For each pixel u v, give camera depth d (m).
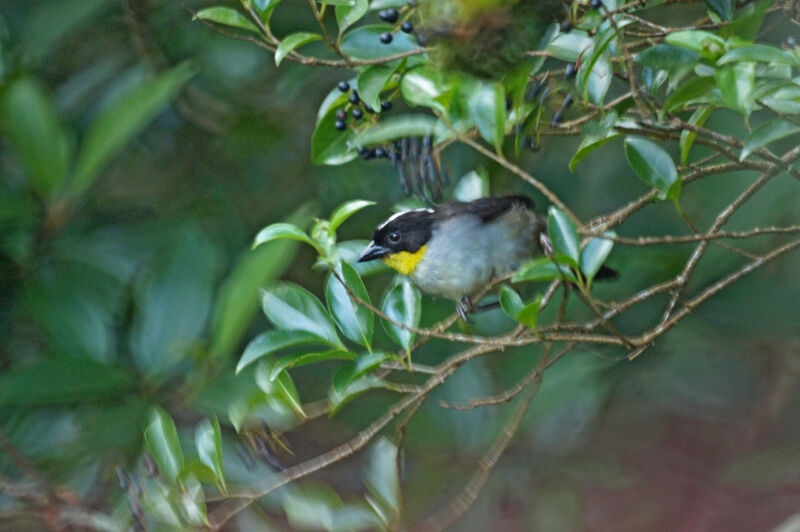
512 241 9.01
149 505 6.88
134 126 7.34
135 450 8.28
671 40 5.91
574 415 10.82
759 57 5.62
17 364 9.20
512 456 10.84
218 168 11.52
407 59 6.75
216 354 7.30
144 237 9.62
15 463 8.54
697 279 9.97
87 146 7.41
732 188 9.85
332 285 6.84
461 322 9.05
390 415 7.23
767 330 10.18
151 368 8.25
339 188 11.15
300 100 11.53
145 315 8.45
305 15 10.70
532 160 10.87
